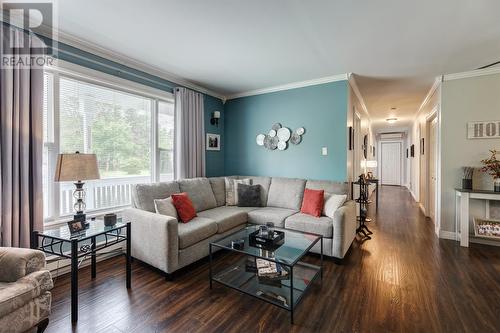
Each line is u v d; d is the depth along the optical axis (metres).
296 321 1.75
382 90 4.40
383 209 5.64
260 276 2.16
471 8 1.98
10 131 2.04
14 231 2.07
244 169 4.64
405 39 2.52
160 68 3.38
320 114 3.80
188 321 1.76
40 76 2.25
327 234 2.75
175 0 1.91
